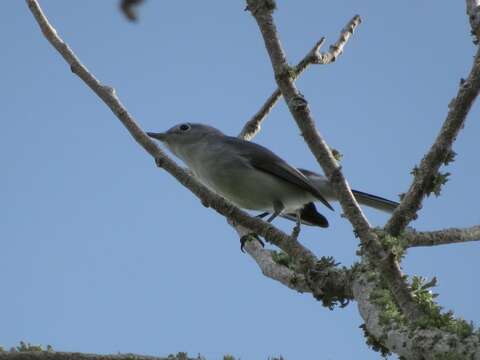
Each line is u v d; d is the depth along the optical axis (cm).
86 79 1179
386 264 845
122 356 970
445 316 718
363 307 829
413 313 773
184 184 1127
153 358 973
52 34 1197
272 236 1070
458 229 1062
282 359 888
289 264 1145
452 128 957
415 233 1040
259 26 1030
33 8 1196
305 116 973
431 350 667
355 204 923
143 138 1145
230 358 935
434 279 809
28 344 1005
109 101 1158
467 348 641
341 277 956
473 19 998
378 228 955
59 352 971
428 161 960
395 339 718
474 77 948
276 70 1007
